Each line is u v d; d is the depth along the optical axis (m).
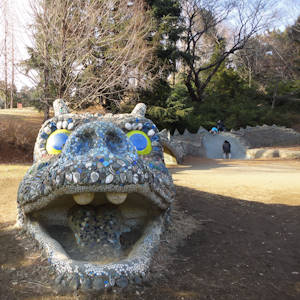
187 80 40.28
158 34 24.88
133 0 19.47
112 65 15.33
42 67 14.78
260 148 28.14
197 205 6.26
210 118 37.72
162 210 3.40
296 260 3.71
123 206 3.49
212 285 2.99
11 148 16.98
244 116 38.56
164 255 3.58
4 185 8.17
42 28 13.71
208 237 4.43
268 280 3.17
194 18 39.50
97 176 2.48
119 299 2.57
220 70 47.59
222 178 10.08
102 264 2.76
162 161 3.79
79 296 2.57
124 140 2.77
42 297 2.58
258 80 51.81
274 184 8.82
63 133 3.73
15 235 3.96
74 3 14.39
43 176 3.04
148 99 26.17
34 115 23.61
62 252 3.00
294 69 50.47
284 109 47.47
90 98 15.55
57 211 3.52
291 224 5.13
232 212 5.83
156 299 2.64
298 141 31.16
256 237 4.50
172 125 29.84
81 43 13.79
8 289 2.72
